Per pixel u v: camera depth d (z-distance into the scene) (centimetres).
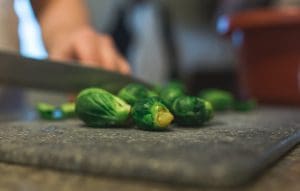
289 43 56
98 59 61
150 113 33
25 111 57
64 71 47
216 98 49
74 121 41
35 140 29
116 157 24
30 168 25
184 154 24
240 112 49
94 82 47
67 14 66
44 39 67
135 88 37
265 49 58
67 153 25
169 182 22
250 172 22
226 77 120
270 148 26
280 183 23
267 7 77
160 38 98
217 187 21
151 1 99
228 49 119
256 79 59
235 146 26
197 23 119
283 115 46
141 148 26
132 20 96
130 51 94
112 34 94
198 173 22
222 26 63
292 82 57
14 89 65
